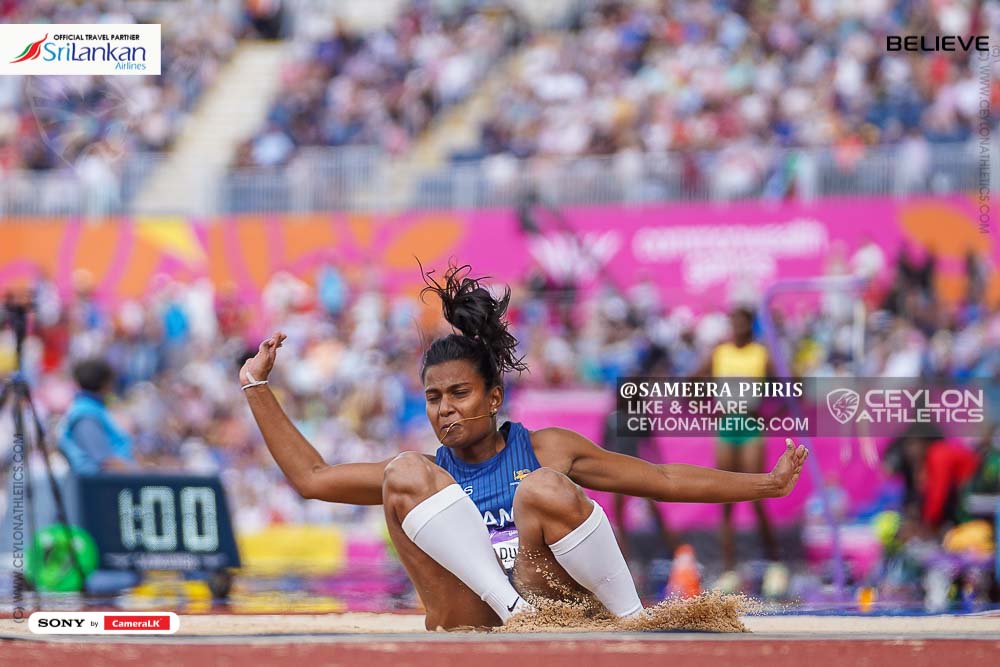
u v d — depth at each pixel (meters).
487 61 69.19
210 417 53.62
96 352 57.19
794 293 49.12
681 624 11.37
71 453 24.56
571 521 11.17
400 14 72.44
